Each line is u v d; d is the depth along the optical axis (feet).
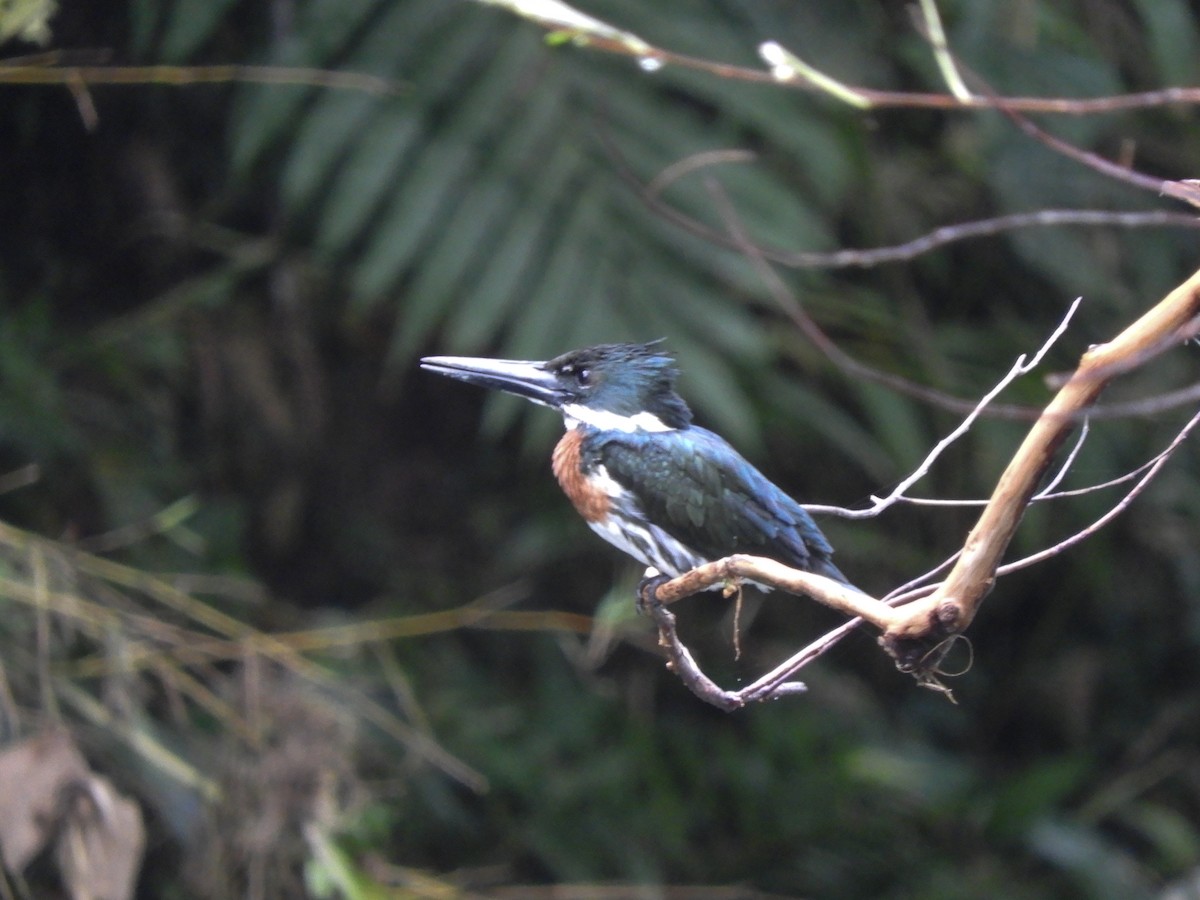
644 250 31.58
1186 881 38.01
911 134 39.06
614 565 40.37
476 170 32.17
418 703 36.50
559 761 37.70
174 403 37.55
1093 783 43.91
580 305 31.04
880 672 43.98
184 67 35.76
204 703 29.76
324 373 40.27
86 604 29.55
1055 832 39.32
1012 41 36.27
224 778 29.22
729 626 40.88
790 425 36.06
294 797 28.94
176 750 30.83
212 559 35.55
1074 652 45.14
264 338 38.60
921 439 38.73
